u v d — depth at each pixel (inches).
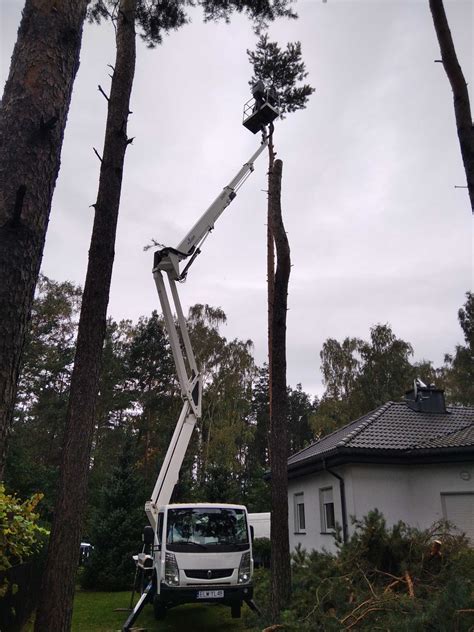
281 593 266.7
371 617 225.1
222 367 1316.4
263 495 1095.0
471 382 1310.3
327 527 528.7
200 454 1226.6
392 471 481.7
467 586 211.6
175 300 402.0
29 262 133.3
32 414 1170.6
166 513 365.7
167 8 313.6
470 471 451.5
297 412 2166.6
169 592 344.5
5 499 204.1
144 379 1368.1
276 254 324.2
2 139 140.1
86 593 591.8
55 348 1219.9
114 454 1194.0
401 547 293.0
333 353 1475.1
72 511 185.9
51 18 154.3
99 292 212.7
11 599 275.0
